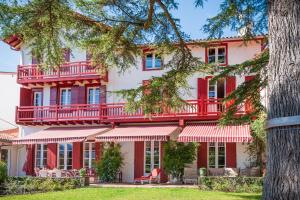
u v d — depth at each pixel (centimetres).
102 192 1886
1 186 1916
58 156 3144
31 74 3231
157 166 2892
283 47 510
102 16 1042
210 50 2902
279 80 506
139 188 2131
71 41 1024
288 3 514
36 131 3294
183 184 2541
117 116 2967
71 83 3222
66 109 3134
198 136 2431
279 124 488
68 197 1650
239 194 1759
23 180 2091
